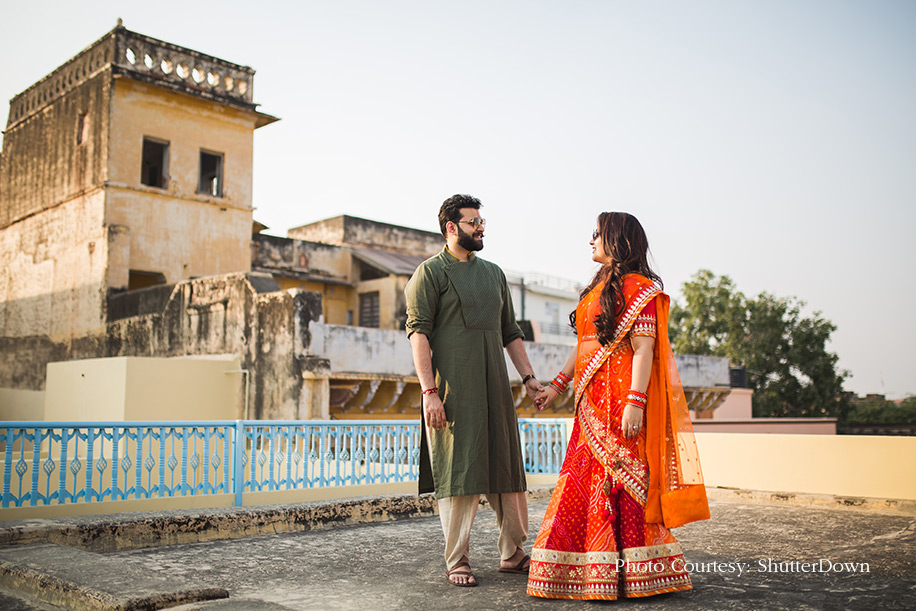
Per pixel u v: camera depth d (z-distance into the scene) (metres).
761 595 2.92
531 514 6.10
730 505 6.37
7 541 4.04
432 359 3.55
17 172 21.81
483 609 2.79
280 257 23.34
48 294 19.89
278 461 6.54
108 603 2.67
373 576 3.53
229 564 3.89
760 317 32.50
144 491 5.67
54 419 15.10
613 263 3.19
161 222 18.64
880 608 2.69
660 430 3.03
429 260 3.62
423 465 3.55
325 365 13.59
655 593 2.87
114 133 17.97
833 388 31.80
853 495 6.27
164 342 16.45
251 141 20.52
